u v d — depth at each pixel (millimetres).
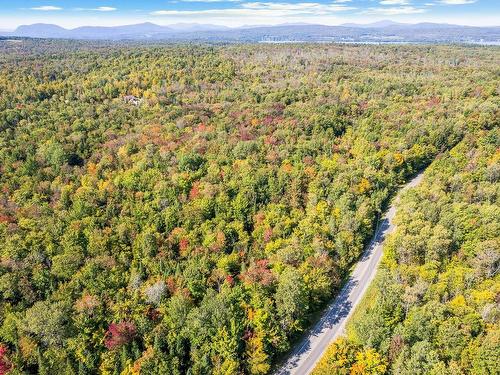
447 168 136875
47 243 103688
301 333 87188
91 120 186250
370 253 110562
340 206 114625
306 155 144750
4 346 75312
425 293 82312
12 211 118875
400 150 149125
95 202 121875
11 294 87125
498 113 158250
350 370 71062
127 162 145875
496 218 101188
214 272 93125
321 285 91312
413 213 109312
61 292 86875
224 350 73438
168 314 81500
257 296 82188
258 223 112375
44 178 140500
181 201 120250
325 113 182500
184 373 73188
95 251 100625
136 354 72812
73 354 75000
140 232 110125
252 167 133375
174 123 182500
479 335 70125
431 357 66562
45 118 189500
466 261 95312
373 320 75375
